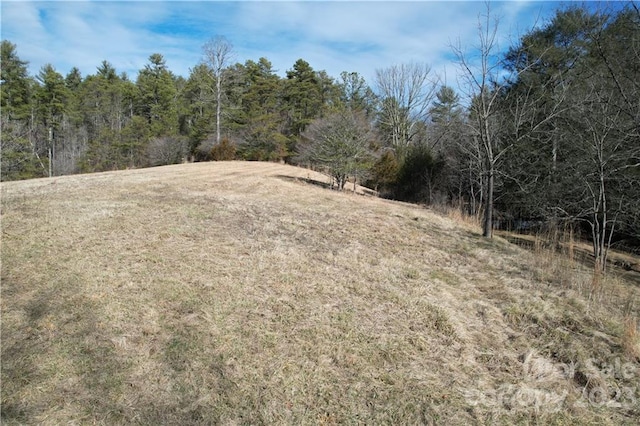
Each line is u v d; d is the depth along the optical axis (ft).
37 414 8.88
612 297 18.35
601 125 27.27
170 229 21.94
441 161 59.47
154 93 128.06
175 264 17.10
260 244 20.63
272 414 9.25
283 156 94.79
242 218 25.80
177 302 13.87
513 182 46.06
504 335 13.64
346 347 11.91
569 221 35.35
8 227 20.85
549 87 44.55
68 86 159.53
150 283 15.16
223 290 14.96
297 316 13.50
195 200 30.19
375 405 9.72
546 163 40.37
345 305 14.58
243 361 11.00
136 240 19.83
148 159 106.93
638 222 31.40
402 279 17.69
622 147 29.30
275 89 112.06
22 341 11.36
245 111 115.24
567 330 14.15
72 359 10.72
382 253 21.26
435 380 10.80
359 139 47.52
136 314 12.98
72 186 36.76
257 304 14.12
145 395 9.61
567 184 36.73
